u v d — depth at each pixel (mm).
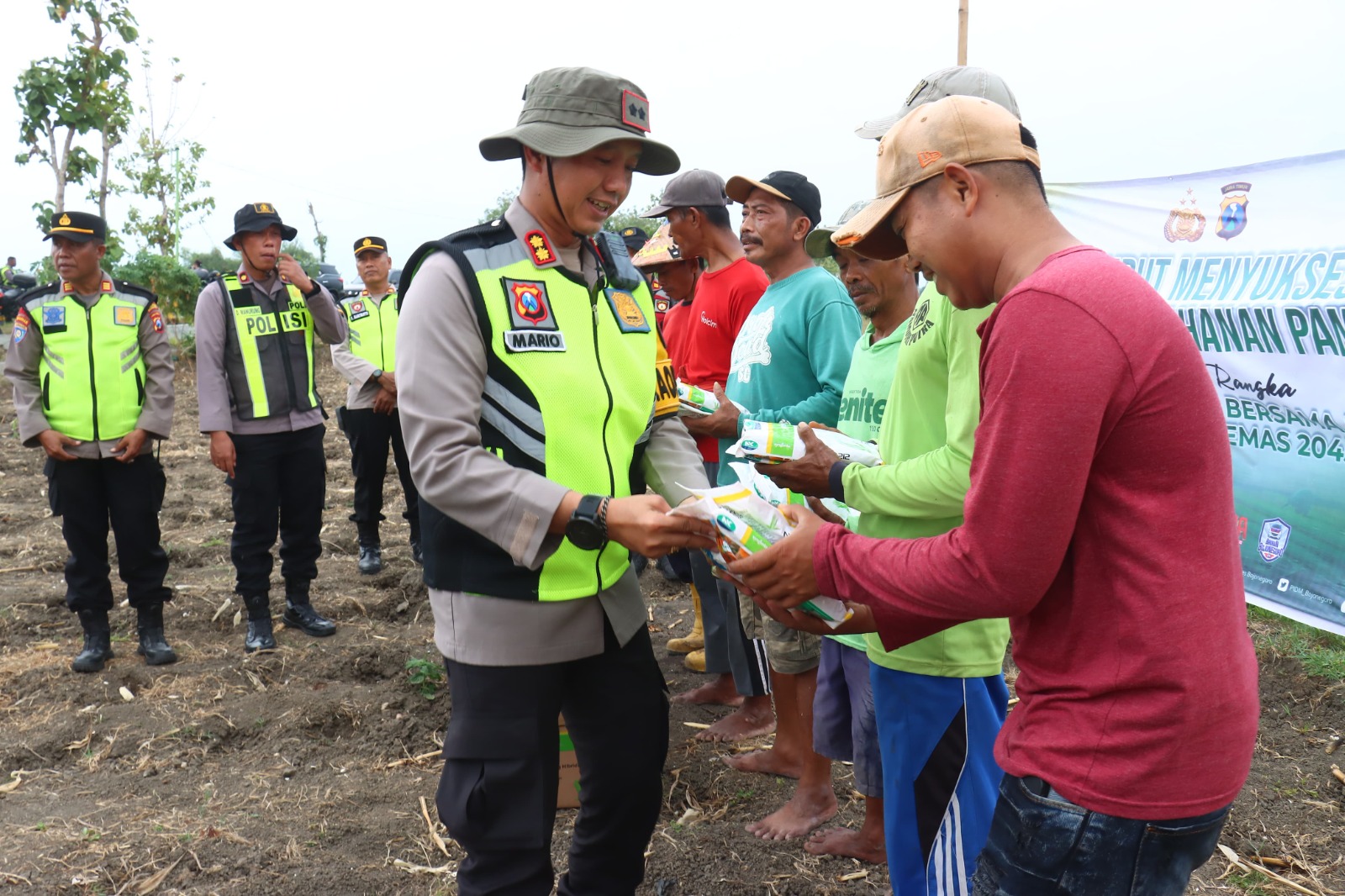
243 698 4230
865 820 3043
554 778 2090
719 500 1753
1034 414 1306
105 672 4535
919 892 2275
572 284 2104
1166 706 1331
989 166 1472
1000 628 2256
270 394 4809
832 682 2881
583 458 2037
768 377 3346
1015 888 1479
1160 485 1333
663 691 2258
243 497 4805
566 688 2215
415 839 3111
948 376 2045
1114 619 1364
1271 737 3697
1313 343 4297
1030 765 1457
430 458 1899
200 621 5254
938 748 2230
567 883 2285
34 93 14641
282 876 2902
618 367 2156
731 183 3398
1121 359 1297
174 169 23234
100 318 4508
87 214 4496
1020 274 1472
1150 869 1384
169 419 4645
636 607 2195
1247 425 4617
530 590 1997
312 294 5016
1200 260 4789
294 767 3652
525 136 1991
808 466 2164
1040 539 1321
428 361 1917
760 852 2979
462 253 1971
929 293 2213
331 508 7992
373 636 5094
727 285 3973
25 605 5422
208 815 3281
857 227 1578
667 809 3277
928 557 1442
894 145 1546
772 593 1691
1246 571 4664
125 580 4668
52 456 4410
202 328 4719
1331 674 4066
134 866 2961
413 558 6387
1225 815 1409
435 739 3875
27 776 3625
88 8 14938
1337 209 4242
